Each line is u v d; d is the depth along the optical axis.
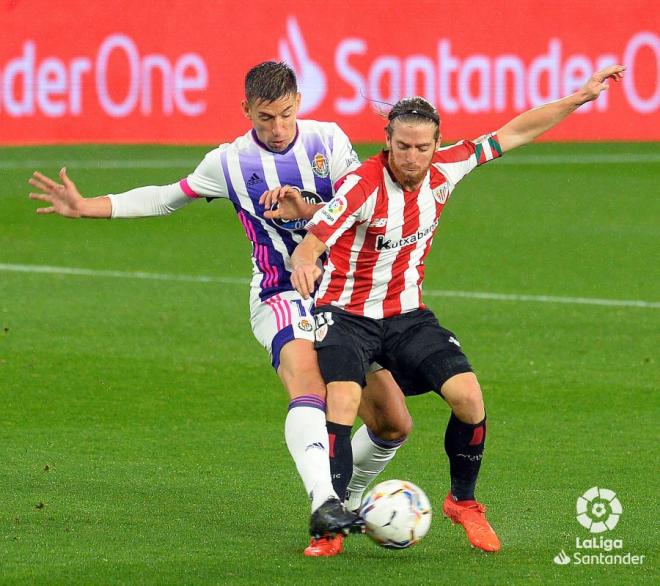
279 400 27.64
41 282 42.06
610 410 26.62
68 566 16.41
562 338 34.22
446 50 72.56
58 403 27.05
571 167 71.00
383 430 18.66
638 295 40.97
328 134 19.80
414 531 16.64
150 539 17.80
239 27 70.75
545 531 18.47
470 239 52.00
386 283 18.05
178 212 57.34
